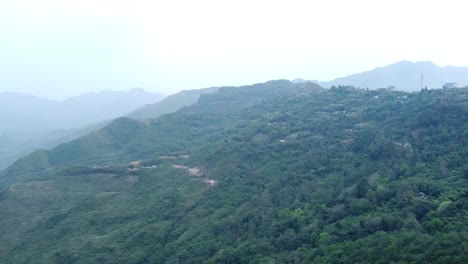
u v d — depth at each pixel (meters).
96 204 101.19
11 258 80.94
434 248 43.78
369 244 50.56
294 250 59.06
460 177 66.12
